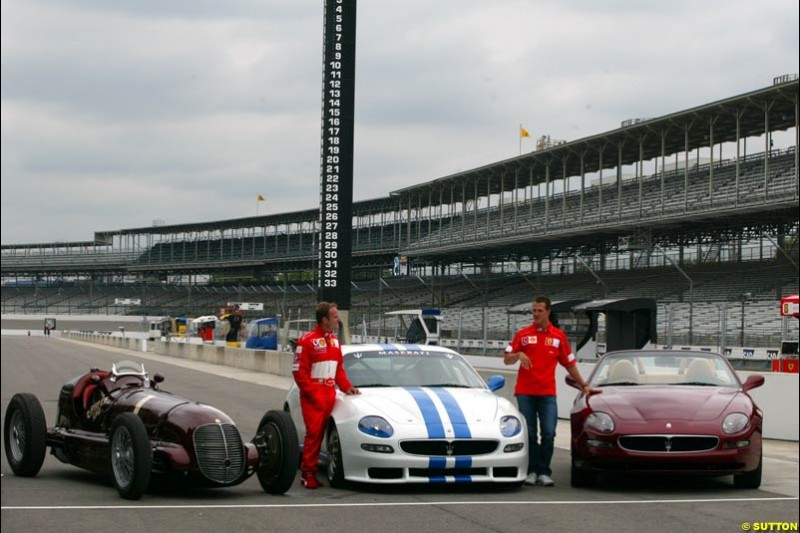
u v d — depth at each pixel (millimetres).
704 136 50406
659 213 48250
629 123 56438
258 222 100000
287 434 8922
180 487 9484
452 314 61250
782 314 27797
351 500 8742
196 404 8992
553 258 65000
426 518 7852
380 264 84938
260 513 8016
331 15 34500
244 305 76312
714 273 50469
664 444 9250
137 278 122250
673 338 39594
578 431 9656
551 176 62719
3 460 11625
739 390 10398
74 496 8812
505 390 18359
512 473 9352
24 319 119750
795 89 40500
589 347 31750
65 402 10195
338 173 34531
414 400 9547
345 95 34562
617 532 7328
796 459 12430
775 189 42719
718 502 8820
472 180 66250
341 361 9703
